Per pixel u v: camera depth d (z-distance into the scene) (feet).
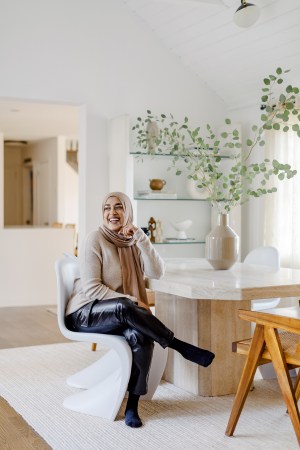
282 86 17.49
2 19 17.35
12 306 22.66
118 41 18.80
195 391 11.58
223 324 11.50
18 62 17.57
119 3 18.78
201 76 19.86
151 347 10.05
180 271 12.06
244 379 9.34
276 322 8.70
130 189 18.22
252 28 16.28
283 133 17.65
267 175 13.19
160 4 17.63
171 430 9.71
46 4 17.84
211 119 20.20
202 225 20.11
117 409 10.11
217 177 13.98
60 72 18.08
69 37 18.16
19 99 17.76
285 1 14.78
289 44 16.08
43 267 23.20
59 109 24.57
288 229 17.63
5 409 10.75
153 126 18.17
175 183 19.60
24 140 36.27
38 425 9.96
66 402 10.85
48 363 13.85
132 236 11.00
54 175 34.58
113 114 18.83
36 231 23.03
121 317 9.84
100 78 18.61
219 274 11.56
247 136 19.42
